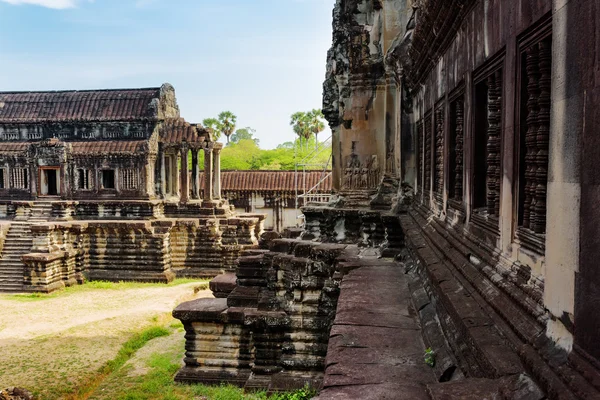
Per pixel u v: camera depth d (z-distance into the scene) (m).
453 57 6.96
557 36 3.17
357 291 8.48
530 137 3.90
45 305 24.42
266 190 40.34
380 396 4.20
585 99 2.74
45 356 16.77
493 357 3.59
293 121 73.44
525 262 3.93
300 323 12.89
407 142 12.66
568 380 2.73
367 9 14.40
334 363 5.44
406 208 12.56
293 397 11.32
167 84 36.03
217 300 15.15
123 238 31.22
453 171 7.41
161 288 28.52
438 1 6.34
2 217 34.47
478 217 5.50
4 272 29.17
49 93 37.16
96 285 29.50
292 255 13.95
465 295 5.00
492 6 4.84
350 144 14.62
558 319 3.08
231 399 12.49
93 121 34.66
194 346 14.36
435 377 4.94
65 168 33.97
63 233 29.92
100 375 15.45
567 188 2.99
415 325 6.69
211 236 32.19
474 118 5.77
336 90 16.17
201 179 42.38
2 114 36.16
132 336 18.97
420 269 8.56
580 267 2.79
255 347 13.40
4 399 12.34
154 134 34.12
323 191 39.41
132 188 33.72
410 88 12.42
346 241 14.06
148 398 13.34
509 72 4.33
